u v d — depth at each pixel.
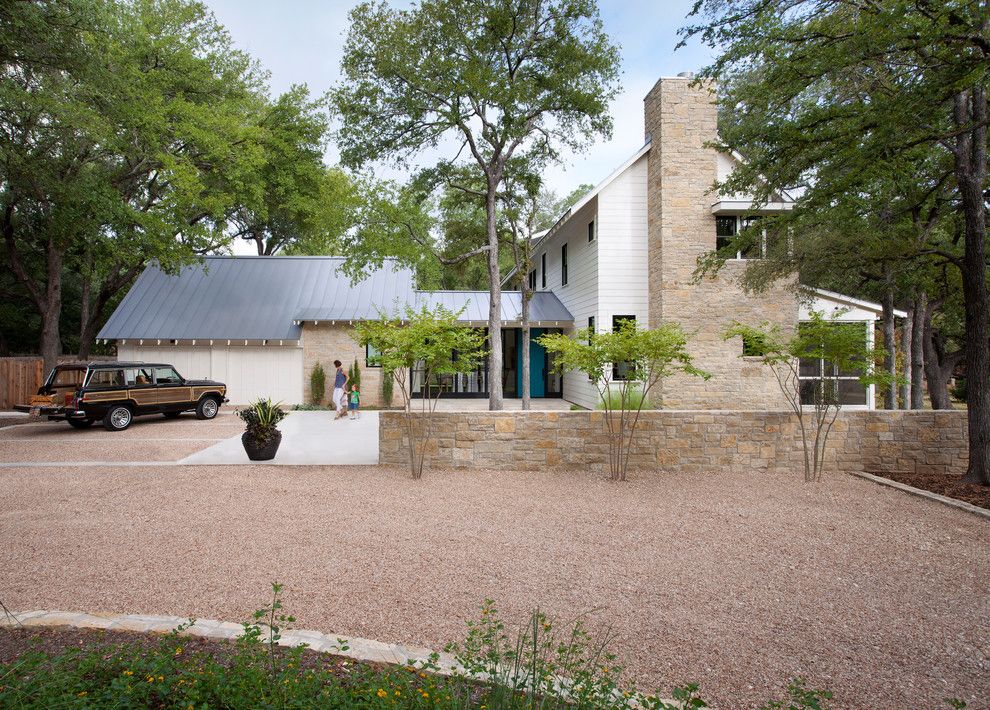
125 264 21.62
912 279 13.29
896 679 3.49
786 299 16.34
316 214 22.30
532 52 16.78
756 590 4.80
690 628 4.09
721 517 6.96
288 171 21.88
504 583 4.86
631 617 4.25
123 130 17.00
